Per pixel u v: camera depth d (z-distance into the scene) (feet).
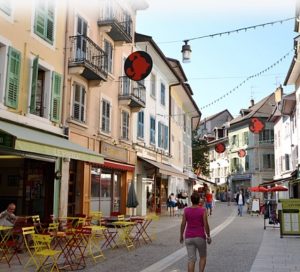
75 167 57.82
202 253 25.67
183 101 131.85
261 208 101.91
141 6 80.48
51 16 51.01
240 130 207.62
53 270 29.94
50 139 43.21
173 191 115.03
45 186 50.70
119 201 73.82
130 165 76.43
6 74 42.16
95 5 63.57
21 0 45.11
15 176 48.37
